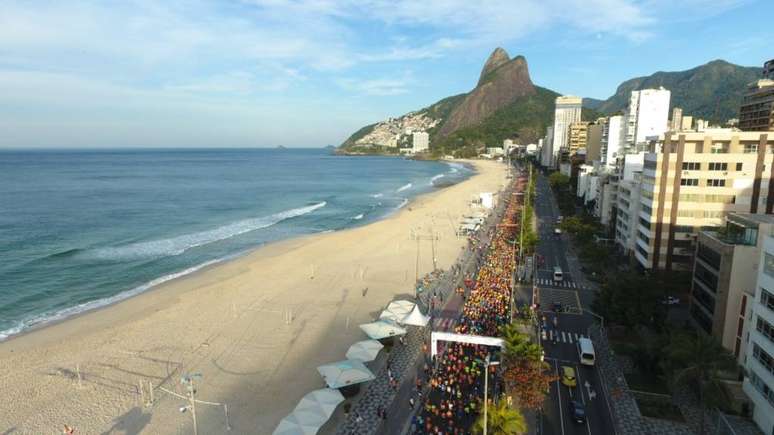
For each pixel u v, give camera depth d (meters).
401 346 54.22
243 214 147.00
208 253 97.94
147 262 89.19
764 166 64.75
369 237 112.31
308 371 49.56
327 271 84.62
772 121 142.62
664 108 133.38
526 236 90.31
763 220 46.94
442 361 49.75
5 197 166.75
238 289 74.62
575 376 46.66
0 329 59.19
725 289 47.25
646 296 52.62
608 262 80.25
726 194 66.69
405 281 79.06
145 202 162.62
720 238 50.62
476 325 57.69
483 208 153.12
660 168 68.62
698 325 53.81
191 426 40.28
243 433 39.62
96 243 102.31
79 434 39.00
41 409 42.25
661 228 69.75
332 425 39.97
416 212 147.62
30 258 89.38
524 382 39.00
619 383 45.66
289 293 73.00
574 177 188.50
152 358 51.94
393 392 44.81
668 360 40.53
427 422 39.28
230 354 53.09
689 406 41.94
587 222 108.44
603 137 160.25
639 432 38.50
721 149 67.19
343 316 64.12
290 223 134.25
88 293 72.56
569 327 58.44
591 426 39.16
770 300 37.09
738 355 45.75
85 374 48.31
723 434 37.88
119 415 41.59
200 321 62.00
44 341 55.62
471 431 37.84
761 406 37.69
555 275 76.50
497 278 76.56
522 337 44.16
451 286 75.25
